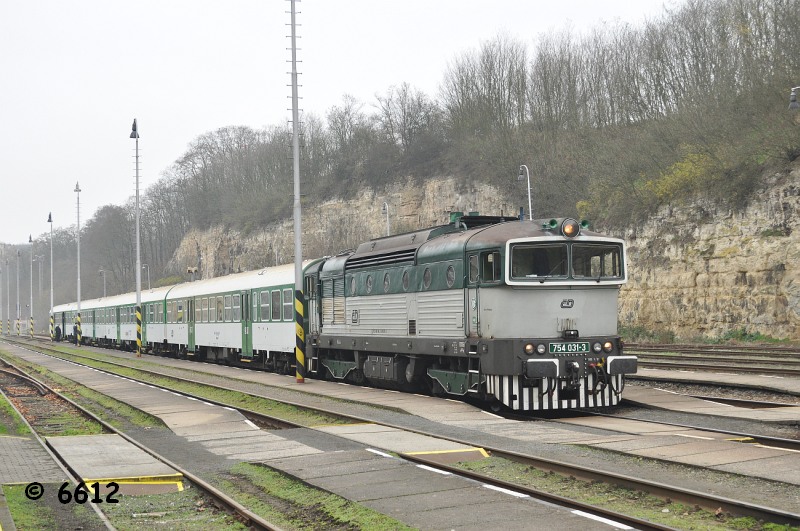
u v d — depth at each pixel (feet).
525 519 28.25
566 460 38.52
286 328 101.86
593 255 57.57
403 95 281.54
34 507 33.94
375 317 76.13
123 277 445.78
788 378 70.69
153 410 68.85
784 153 131.95
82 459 44.29
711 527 26.63
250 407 70.23
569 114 213.66
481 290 58.18
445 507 30.48
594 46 216.54
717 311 135.64
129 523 31.91
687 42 176.96
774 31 142.82
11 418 67.26
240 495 35.73
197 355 147.02
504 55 238.07
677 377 74.13
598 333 57.41
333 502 32.45
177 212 413.59
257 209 330.13
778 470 34.04
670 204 149.07
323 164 312.91
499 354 55.67
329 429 51.93
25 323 569.64
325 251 284.00
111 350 207.62
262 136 400.06
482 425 51.08
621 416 54.29
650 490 31.14
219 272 351.46
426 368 70.03
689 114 156.66
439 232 68.69
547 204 207.72
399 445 44.14
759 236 130.72
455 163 246.68
